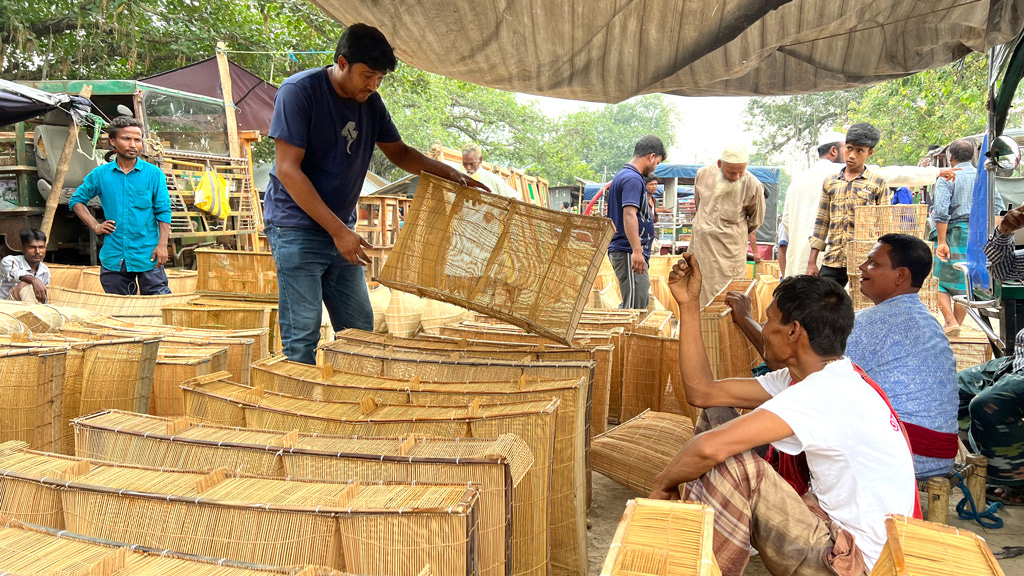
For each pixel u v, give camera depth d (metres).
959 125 18.28
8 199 8.62
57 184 7.83
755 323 3.56
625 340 4.79
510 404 2.61
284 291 3.95
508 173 12.73
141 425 2.45
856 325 3.37
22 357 2.75
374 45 3.48
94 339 3.46
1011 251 4.57
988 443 3.79
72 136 7.77
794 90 5.15
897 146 20.81
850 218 6.25
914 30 4.57
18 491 1.99
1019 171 7.07
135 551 1.58
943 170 6.38
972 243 5.52
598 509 3.71
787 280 2.46
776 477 2.23
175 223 9.02
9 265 6.09
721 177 6.88
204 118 10.91
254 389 2.90
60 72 16.62
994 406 3.73
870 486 2.20
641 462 3.48
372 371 3.42
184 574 1.49
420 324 6.61
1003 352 4.77
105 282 6.21
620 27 4.12
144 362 3.20
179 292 7.20
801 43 4.86
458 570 1.72
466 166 7.75
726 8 4.00
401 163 4.19
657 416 4.07
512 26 4.00
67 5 15.98
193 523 1.84
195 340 3.81
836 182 6.34
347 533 1.77
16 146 8.73
